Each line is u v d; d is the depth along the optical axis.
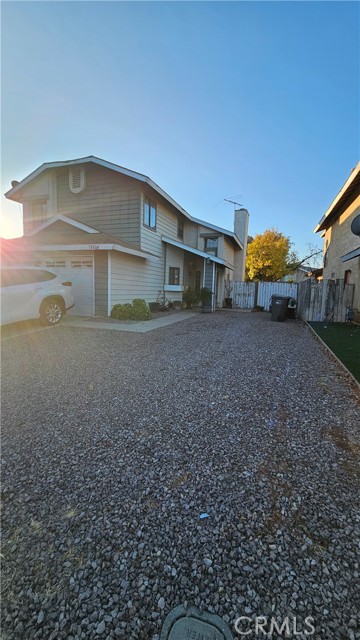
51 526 1.64
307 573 1.37
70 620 1.19
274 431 2.67
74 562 1.43
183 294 15.27
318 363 5.01
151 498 1.84
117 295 10.30
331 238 14.95
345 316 11.27
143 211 11.60
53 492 1.90
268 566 1.41
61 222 10.69
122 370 4.43
